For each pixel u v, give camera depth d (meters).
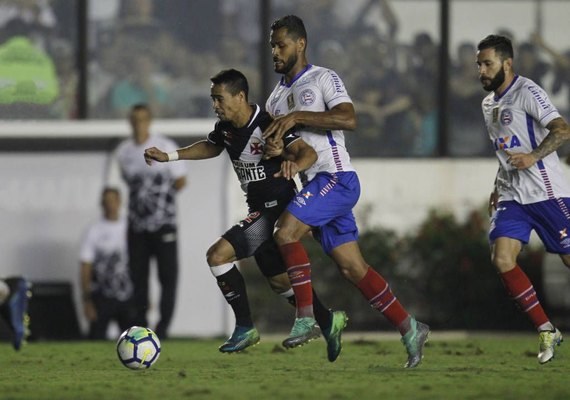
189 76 57.72
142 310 43.94
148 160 28.91
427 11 57.81
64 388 24.02
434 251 52.28
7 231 47.12
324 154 27.83
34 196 47.34
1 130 47.28
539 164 29.59
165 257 43.78
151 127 47.47
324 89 27.91
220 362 31.81
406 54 57.94
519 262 50.69
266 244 28.64
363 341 40.34
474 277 51.81
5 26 57.50
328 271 51.44
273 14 57.56
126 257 45.44
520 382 24.83
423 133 57.72
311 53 57.78
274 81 57.38
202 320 46.62
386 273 52.25
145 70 57.72
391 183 56.91
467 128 57.75
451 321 52.06
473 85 57.81
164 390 23.31
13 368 30.12
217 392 22.77
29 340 45.91
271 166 28.41
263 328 51.94
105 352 36.62
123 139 47.69
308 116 27.12
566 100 57.84
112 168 47.59
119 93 57.66
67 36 57.62
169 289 43.84
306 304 27.30
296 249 27.34
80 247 46.84
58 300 46.53
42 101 57.50
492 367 29.11
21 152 47.44
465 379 25.58
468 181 56.97
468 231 52.72
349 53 57.81
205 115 57.69
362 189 56.88
